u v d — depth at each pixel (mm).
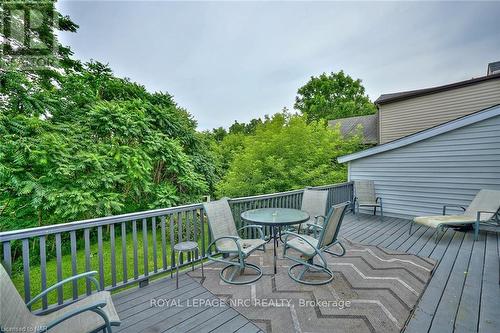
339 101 25828
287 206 4867
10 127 4430
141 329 2031
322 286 2725
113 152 5508
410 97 9977
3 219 4945
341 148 10531
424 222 4477
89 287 2432
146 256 2840
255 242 3195
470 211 4707
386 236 4660
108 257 5125
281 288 2699
